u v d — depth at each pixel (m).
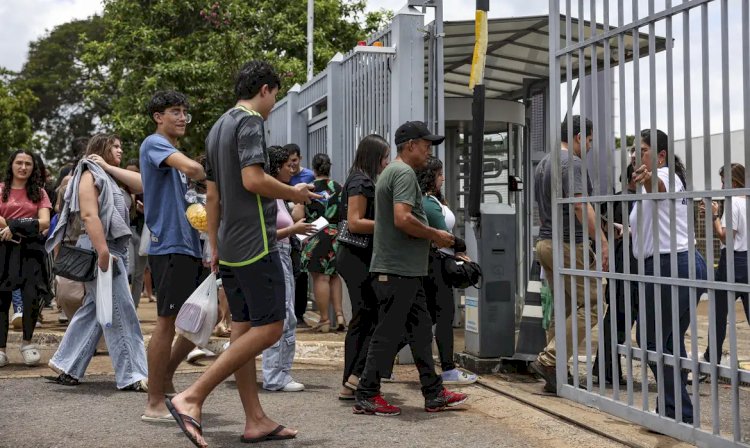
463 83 11.00
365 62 8.48
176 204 5.28
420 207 5.39
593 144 5.60
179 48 27.89
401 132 5.44
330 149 9.51
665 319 5.02
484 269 6.94
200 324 4.94
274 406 5.76
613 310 5.39
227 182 4.43
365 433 4.96
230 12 25.20
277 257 4.49
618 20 5.27
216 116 25.92
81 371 6.43
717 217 5.86
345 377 5.93
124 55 29.09
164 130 5.42
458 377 6.50
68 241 6.23
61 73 52.44
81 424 5.16
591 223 5.83
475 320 7.02
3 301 7.31
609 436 4.84
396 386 6.53
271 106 4.65
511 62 9.79
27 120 42.88
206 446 4.25
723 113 4.38
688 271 4.69
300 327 9.82
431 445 4.68
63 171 9.55
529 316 6.88
